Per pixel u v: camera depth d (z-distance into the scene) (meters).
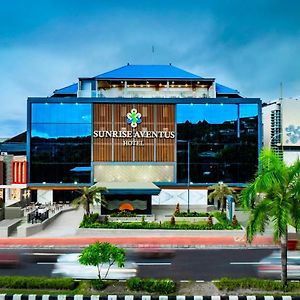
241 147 70.00
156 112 70.50
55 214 55.00
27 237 42.41
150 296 23.22
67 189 70.31
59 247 38.47
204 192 70.00
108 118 70.31
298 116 83.94
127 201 54.78
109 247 24.92
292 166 24.33
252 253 36.09
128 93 74.00
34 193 72.00
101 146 70.31
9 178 77.69
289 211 23.70
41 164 70.19
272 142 85.19
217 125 70.12
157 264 32.69
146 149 70.50
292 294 24.17
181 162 70.31
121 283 26.28
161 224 44.75
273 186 24.06
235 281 25.59
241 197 25.11
